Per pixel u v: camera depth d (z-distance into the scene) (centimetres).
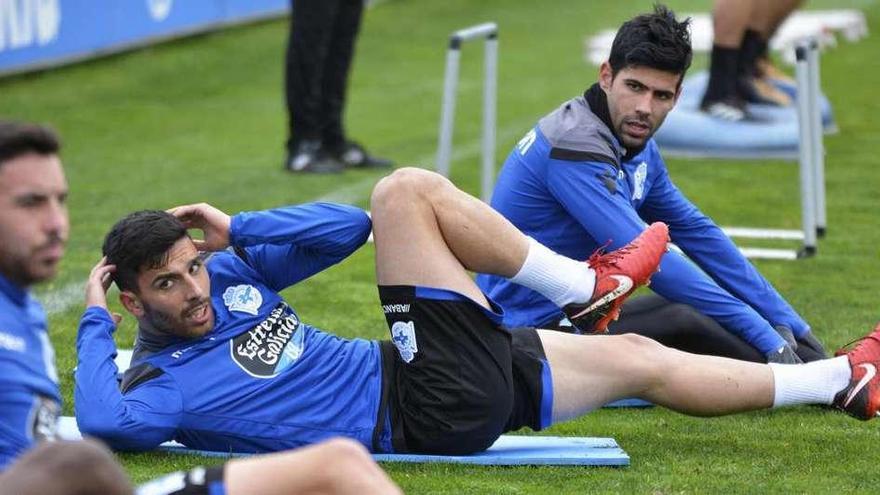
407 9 6538
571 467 1534
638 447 1636
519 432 1709
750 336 1792
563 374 1544
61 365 1975
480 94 4822
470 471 1498
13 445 1070
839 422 1750
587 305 1609
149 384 1493
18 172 1040
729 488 1470
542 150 1791
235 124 4272
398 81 5053
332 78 3591
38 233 1052
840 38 6000
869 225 3016
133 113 4356
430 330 1509
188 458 1499
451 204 1527
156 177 3497
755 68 3950
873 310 2350
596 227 1748
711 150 3722
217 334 1525
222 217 1587
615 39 1761
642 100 1742
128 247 1477
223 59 5216
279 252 1605
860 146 3916
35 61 4600
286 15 6088
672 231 1953
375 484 1072
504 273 1579
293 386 1519
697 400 1574
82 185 3388
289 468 1080
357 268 2631
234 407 1498
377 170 3628
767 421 1753
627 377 1557
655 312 1842
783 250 2775
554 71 5222
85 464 847
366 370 1548
